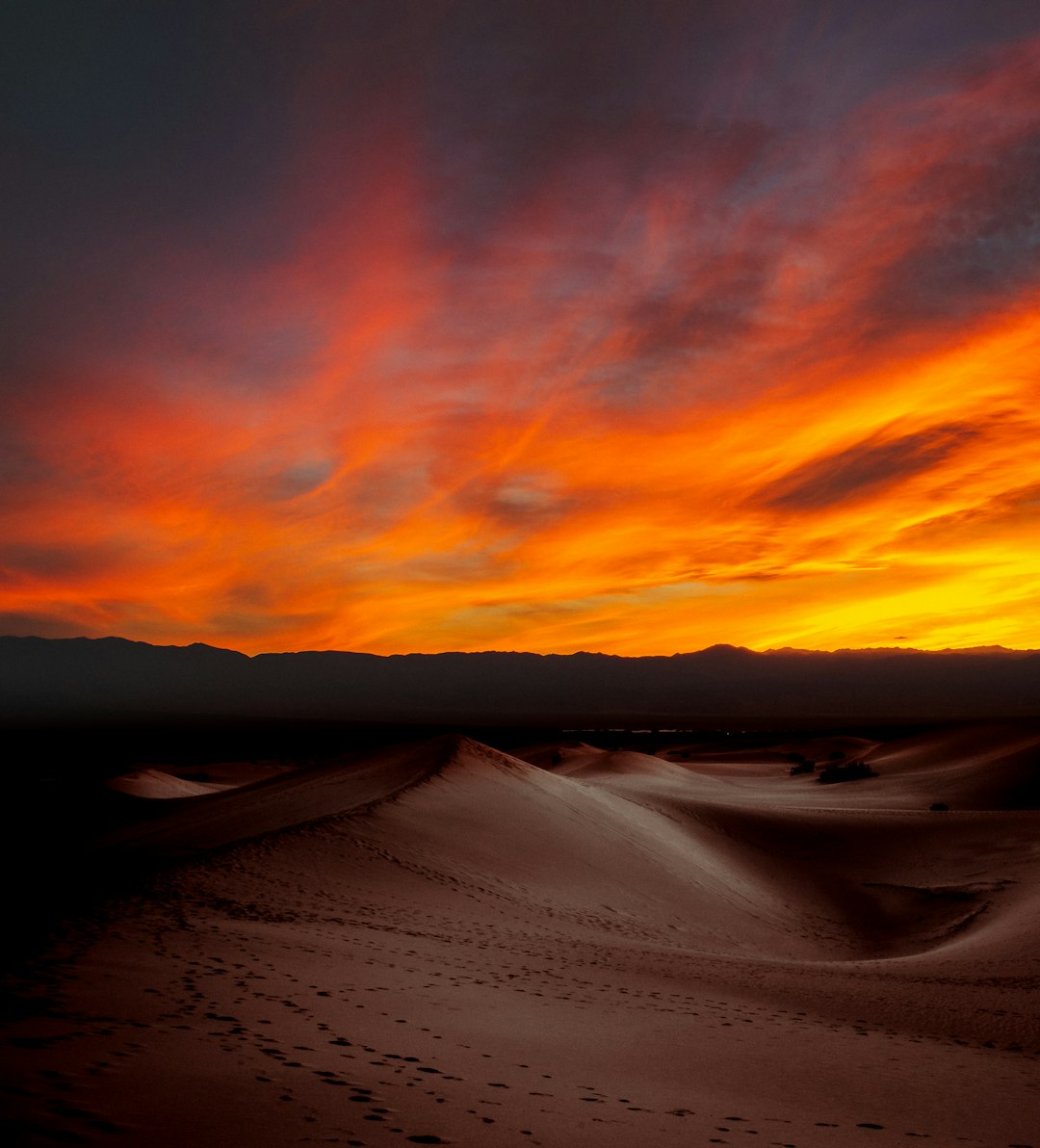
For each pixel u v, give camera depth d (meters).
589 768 93.12
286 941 13.84
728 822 46.03
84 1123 5.01
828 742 131.62
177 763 131.88
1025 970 20.30
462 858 27.27
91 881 20.95
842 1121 8.34
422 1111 6.41
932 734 104.44
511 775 41.59
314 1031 8.54
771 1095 9.03
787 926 30.83
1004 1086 10.48
